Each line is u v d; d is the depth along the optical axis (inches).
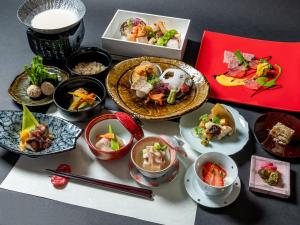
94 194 23.7
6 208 23.0
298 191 24.0
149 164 23.6
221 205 22.8
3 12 38.2
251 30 36.9
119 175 24.8
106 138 25.4
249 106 29.2
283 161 25.1
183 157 25.5
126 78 29.9
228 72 31.8
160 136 24.7
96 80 28.5
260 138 26.6
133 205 23.1
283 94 29.8
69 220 22.5
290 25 37.7
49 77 29.7
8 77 31.3
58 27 31.3
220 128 26.1
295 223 22.5
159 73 30.2
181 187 24.0
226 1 40.4
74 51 32.1
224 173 23.7
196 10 39.3
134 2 40.0
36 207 23.1
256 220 22.6
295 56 33.3
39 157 25.6
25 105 27.9
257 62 32.6
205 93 28.2
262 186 23.6
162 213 22.8
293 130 26.0
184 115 27.5
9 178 24.5
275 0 40.3
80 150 26.1
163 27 33.0
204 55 33.3
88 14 38.0
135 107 28.0
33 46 31.5
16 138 26.1
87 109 26.5
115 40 31.6
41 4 33.1
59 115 28.2
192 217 22.6
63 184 24.0
